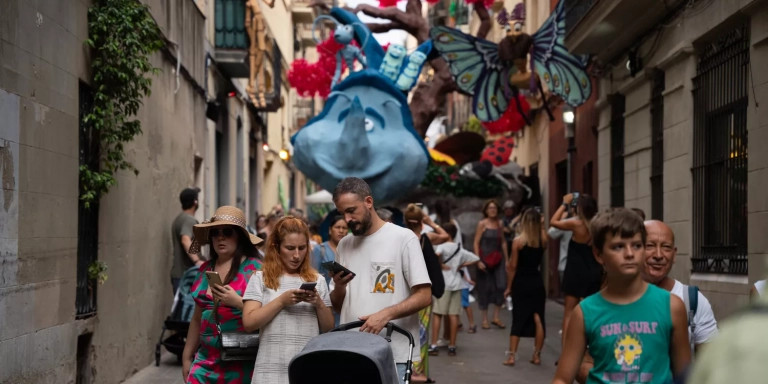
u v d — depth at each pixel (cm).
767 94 837
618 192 1474
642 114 1299
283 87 3416
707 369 150
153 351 1133
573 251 957
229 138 2009
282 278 546
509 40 1475
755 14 865
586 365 445
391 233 574
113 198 938
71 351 782
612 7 1180
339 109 1284
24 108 668
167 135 1222
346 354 443
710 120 1028
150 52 902
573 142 1839
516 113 2138
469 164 2402
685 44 1077
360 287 571
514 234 1909
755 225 859
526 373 1088
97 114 846
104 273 873
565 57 1472
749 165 873
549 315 1762
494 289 1591
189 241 1145
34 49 692
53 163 733
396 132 1271
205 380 574
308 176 1280
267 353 538
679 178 1107
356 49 1416
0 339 611
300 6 3488
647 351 363
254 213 2617
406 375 514
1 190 619
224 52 1758
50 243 724
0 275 614
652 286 375
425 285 563
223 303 558
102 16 843
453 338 1248
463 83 1542
